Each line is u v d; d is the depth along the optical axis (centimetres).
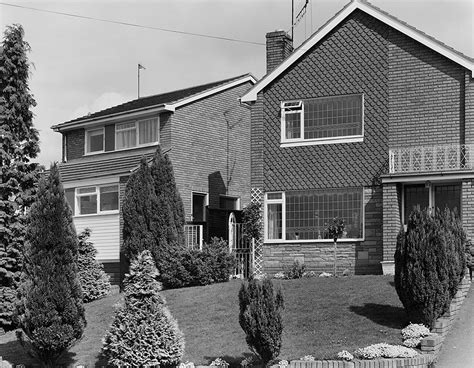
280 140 2773
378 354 1625
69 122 3444
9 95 2494
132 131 3234
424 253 1766
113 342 1688
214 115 3278
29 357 1952
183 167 3089
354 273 2609
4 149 2467
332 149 2698
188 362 1709
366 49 2672
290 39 3016
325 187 2694
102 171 3033
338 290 2070
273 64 2967
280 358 1662
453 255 1830
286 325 1870
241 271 2788
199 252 2584
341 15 2695
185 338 1903
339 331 1800
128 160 3073
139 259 1734
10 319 2344
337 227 2559
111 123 3309
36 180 2508
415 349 1680
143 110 3111
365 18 2677
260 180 2788
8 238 2430
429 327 1773
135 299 1698
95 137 3400
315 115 2745
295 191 2739
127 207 2709
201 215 3155
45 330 1775
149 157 2998
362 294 2017
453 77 2545
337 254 2639
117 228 2939
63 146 3506
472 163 2467
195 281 2555
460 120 2527
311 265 2675
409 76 2608
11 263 2417
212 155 3241
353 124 2686
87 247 2628
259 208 2767
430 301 1759
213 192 3216
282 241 2727
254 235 2753
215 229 3155
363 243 2609
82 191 3100
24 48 2505
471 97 2508
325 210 2695
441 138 2550
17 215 2469
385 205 2522
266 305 1616
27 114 2523
